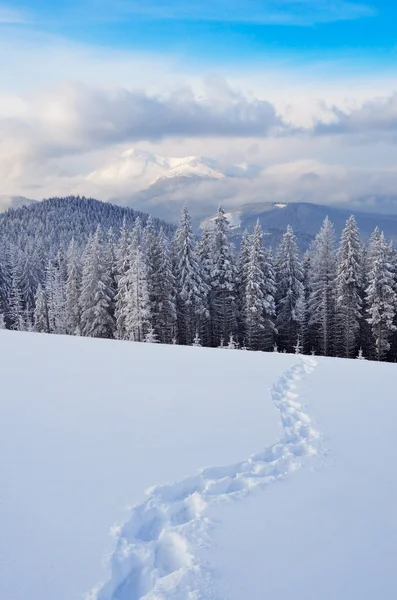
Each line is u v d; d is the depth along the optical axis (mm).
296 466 4980
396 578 3146
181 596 2932
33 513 3881
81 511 3918
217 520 3881
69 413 6688
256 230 36219
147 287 35094
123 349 13172
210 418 6523
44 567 3170
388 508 4090
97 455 5141
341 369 10703
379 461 5098
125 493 4250
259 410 6941
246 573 3180
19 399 7430
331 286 37844
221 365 10859
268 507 4109
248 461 5035
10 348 12961
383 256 33688
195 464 4930
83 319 37594
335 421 6492
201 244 40906
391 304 34438
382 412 6926
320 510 4055
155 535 3824
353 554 3414
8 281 58219
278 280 40719
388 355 37469
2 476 4590
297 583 3084
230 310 38594
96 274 36750
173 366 10602
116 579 3137
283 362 11523
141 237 34938
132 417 6535
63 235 117562
